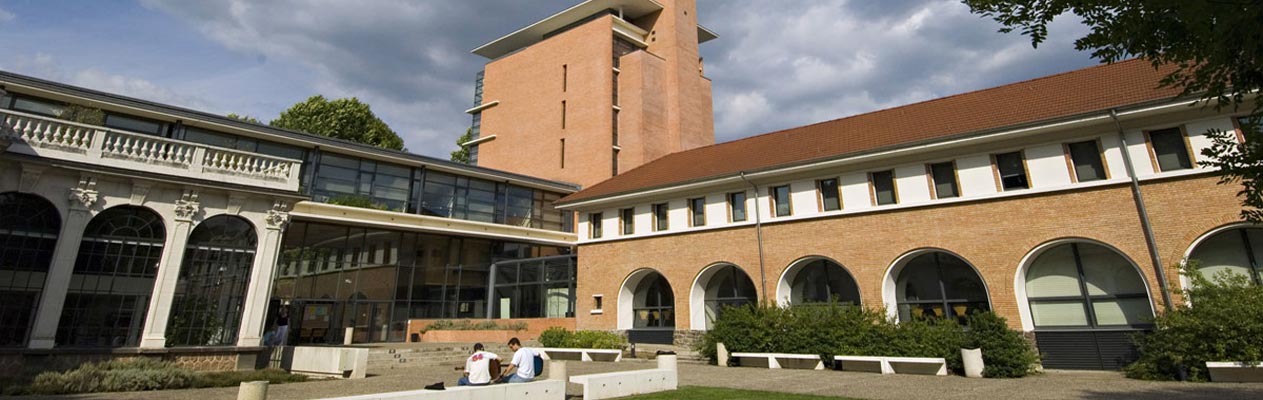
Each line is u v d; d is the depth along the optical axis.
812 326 18.34
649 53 46.38
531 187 37.72
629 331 26.81
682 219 25.75
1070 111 17.78
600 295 27.78
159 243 14.97
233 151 16.59
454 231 32.34
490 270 34.84
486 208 35.16
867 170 21.14
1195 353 13.08
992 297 17.94
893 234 20.12
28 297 13.23
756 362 19.14
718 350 19.64
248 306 15.79
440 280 32.62
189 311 15.00
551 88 47.47
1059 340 17.28
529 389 10.66
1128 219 16.25
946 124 20.91
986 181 18.75
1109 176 16.78
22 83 21.62
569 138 45.00
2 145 12.70
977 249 18.48
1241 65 4.97
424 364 21.31
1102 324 16.75
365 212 29.00
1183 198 15.57
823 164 21.44
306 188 28.28
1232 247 15.27
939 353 15.98
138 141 15.25
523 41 55.75
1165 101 15.54
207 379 13.47
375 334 29.39
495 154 49.91
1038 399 10.93
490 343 26.20
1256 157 5.52
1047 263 17.94
